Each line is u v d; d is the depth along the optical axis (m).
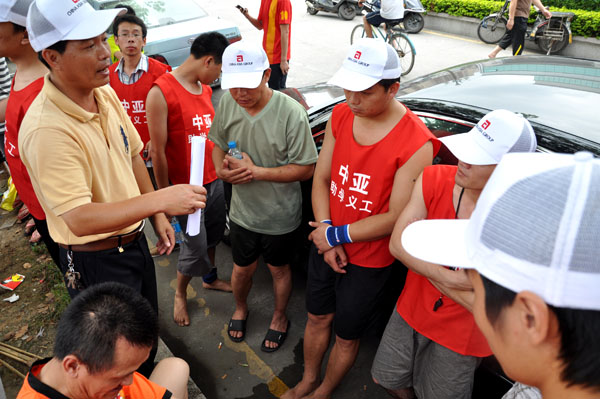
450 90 2.55
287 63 5.17
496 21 8.33
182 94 2.62
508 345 0.71
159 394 1.53
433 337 1.77
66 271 1.99
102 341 1.17
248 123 2.23
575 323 0.63
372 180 1.87
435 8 9.77
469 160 1.48
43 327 2.87
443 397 1.84
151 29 5.74
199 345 2.80
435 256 0.92
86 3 1.57
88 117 1.69
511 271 0.67
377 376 2.06
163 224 2.17
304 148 2.26
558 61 2.68
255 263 2.63
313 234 2.06
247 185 2.37
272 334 2.75
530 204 0.67
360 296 2.04
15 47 1.89
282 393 2.50
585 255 0.61
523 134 1.44
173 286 3.26
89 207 1.62
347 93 1.77
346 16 10.58
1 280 3.27
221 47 2.56
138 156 2.18
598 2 7.88
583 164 0.65
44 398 1.23
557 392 0.69
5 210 4.02
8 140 2.10
